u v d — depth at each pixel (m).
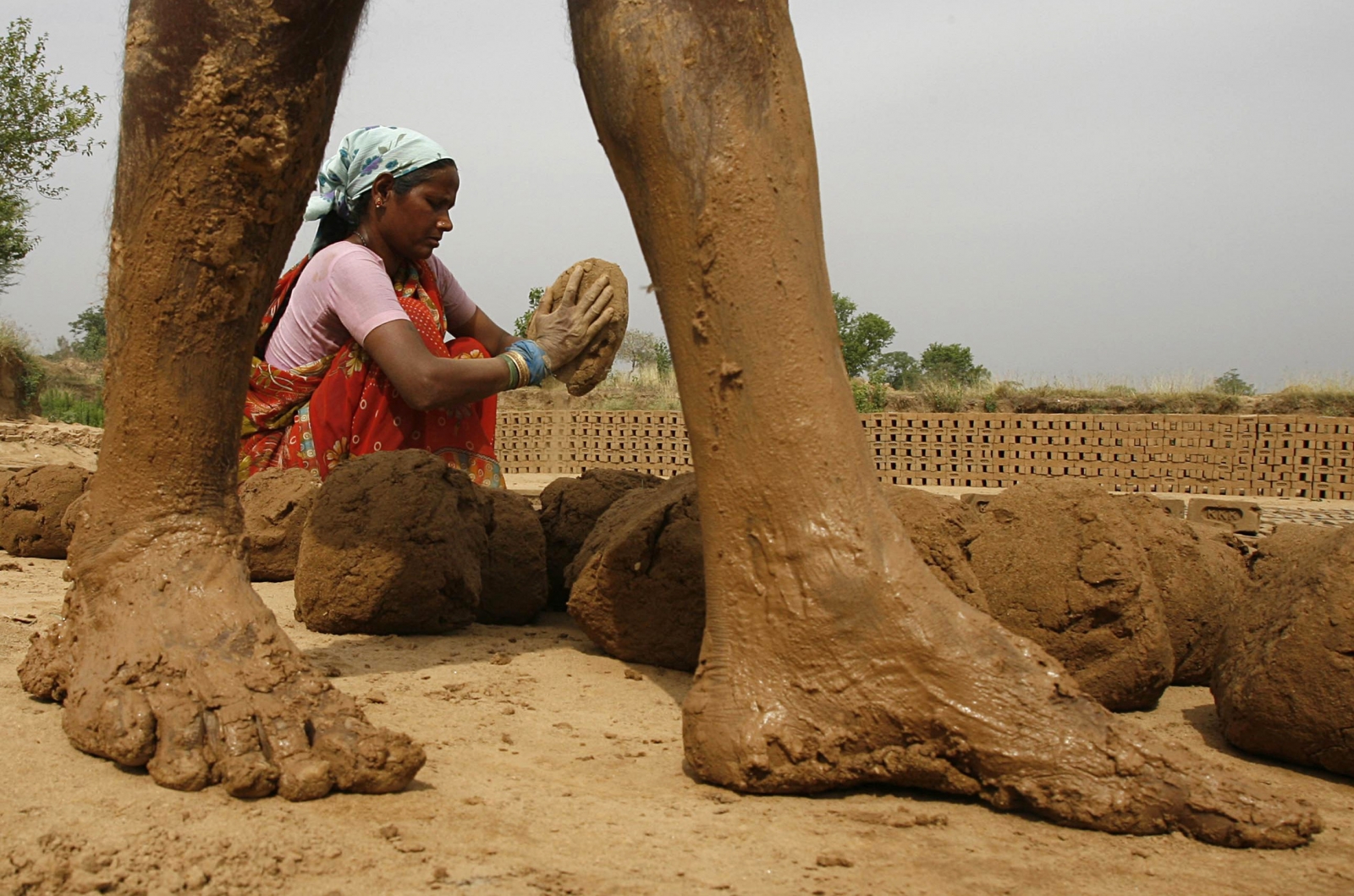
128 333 2.47
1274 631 2.49
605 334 5.28
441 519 3.61
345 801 1.95
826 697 2.10
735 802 2.05
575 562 3.70
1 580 4.79
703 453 2.24
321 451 4.93
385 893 1.58
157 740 2.05
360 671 3.04
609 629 3.27
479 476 5.14
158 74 2.36
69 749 2.17
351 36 2.51
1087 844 1.87
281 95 2.39
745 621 2.18
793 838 1.85
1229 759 2.52
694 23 2.20
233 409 2.59
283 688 2.15
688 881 1.66
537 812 1.94
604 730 2.55
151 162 2.40
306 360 5.06
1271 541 3.51
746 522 2.19
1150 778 1.94
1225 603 3.29
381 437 4.91
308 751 2.02
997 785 2.01
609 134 2.31
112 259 2.49
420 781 2.09
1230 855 1.84
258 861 1.66
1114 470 17.17
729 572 2.21
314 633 3.60
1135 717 2.89
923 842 1.86
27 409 21.27
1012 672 2.07
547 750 2.36
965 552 3.03
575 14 2.33
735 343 2.18
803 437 2.17
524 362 4.89
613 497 4.39
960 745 2.03
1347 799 2.25
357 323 4.78
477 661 3.25
